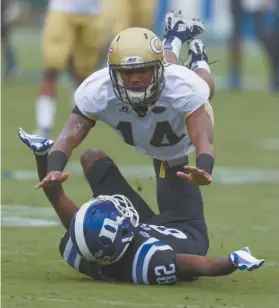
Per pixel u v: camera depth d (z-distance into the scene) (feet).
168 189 65.26
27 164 120.06
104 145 138.10
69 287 60.75
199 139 60.54
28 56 272.72
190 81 61.26
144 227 62.85
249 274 65.57
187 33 70.13
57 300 57.26
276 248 75.87
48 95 129.29
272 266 68.59
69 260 63.16
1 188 102.89
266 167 123.75
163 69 60.44
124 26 152.15
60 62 129.90
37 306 55.83
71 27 132.16
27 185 105.09
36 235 79.71
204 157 59.57
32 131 148.56
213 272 59.62
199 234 64.34
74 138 62.44
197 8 284.41
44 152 61.82
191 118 61.31
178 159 64.85
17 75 224.94
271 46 211.41
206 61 69.10
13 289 60.13
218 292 60.03
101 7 136.15
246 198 101.14
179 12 70.59
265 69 265.54
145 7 153.38
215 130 159.63
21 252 72.79
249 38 296.30
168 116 62.08
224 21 289.33
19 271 65.92
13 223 84.89
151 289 60.29
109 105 62.18
